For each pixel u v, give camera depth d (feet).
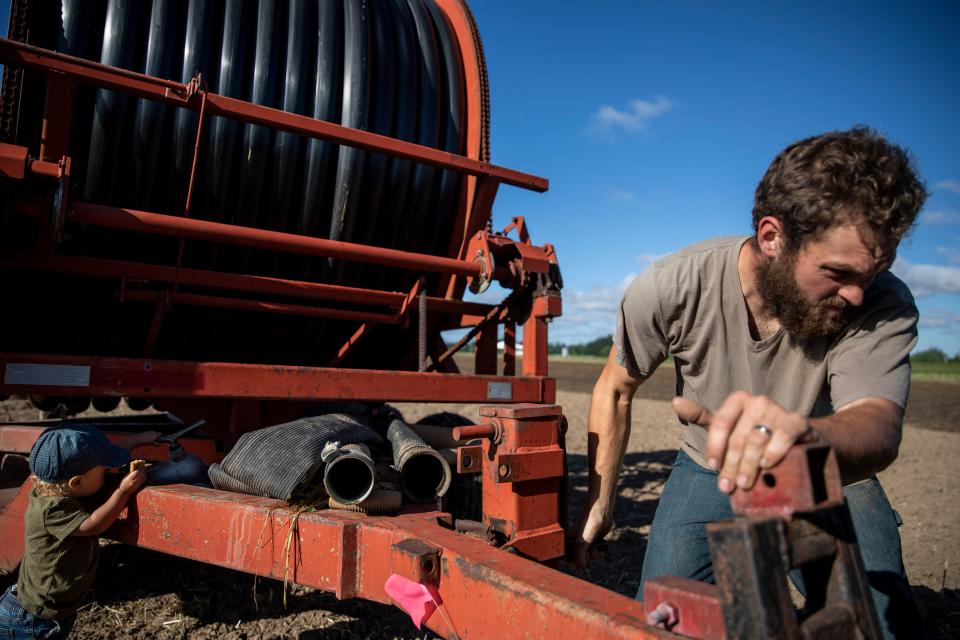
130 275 10.46
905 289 6.47
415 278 14.37
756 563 3.18
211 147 11.71
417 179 13.84
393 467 9.29
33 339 12.45
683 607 3.93
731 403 3.59
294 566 7.34
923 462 31.60
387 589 6.37
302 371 10.03
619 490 22.49
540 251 12.59
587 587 5.17
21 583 8.32
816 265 5.63
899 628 6.40
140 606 11.19
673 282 7.22
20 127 10.64
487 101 14.39
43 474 8.11
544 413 8.24
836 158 5.34
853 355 6.20
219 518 7.90
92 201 11.46
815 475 3.43
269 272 13.05
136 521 8.52
